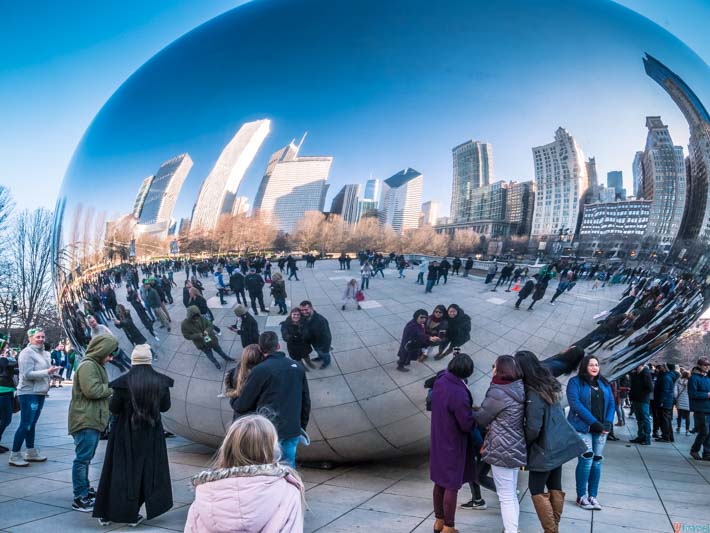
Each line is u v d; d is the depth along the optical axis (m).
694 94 5.32
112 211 5.03
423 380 4.63
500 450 3.90
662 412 9.26
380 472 5.58
